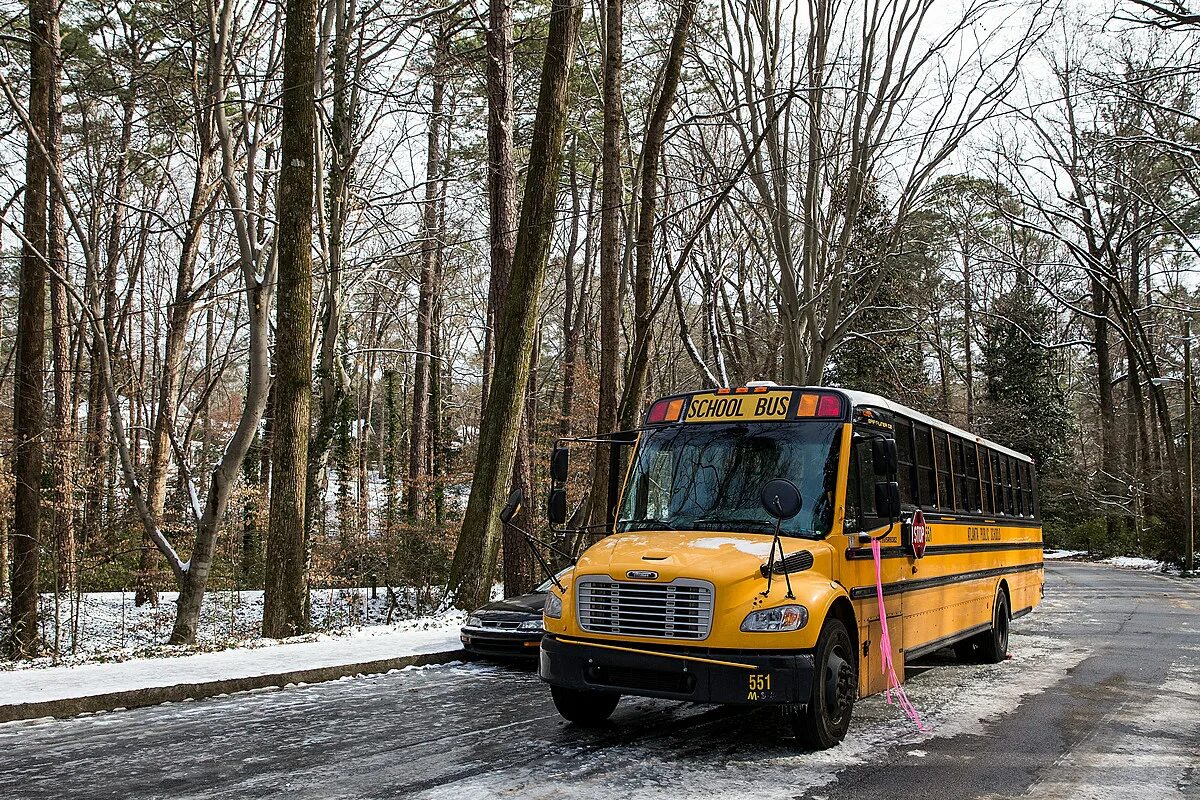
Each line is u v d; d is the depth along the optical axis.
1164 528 40.09
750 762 7.38
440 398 38.78
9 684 9.98
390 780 6.81
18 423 19.69
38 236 19.97
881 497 8.35
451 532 25.41
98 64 25.06
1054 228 50.31
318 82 20.03
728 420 9.18
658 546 8.09
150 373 43.34
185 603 18.14
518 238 17.97
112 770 7.12
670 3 22.27
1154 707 9.90
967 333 60.00
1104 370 53.53
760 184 25.92
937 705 9.95
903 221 27.55
